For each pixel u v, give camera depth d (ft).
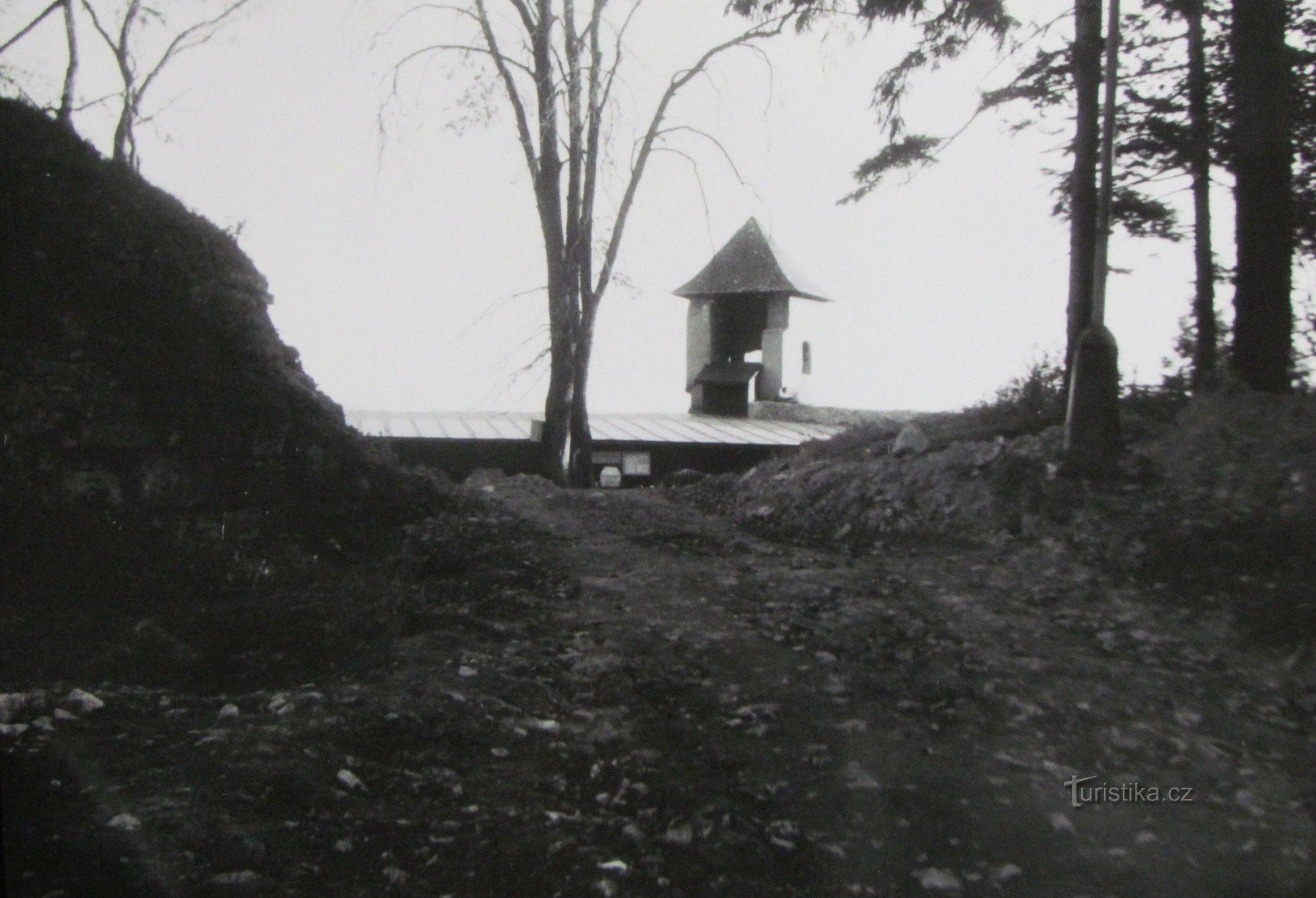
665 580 35.01
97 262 33.12
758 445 103.96
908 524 42.24
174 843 14.53
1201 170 55.77
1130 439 41.55
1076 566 34.40
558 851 15.85
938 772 19.70
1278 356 42.91
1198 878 16.01
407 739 19.44
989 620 29.84
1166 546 33.27
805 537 43.80
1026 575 34.58
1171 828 17.61
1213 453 37.47
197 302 35.19
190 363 33.22
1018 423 48.52
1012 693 23.90
